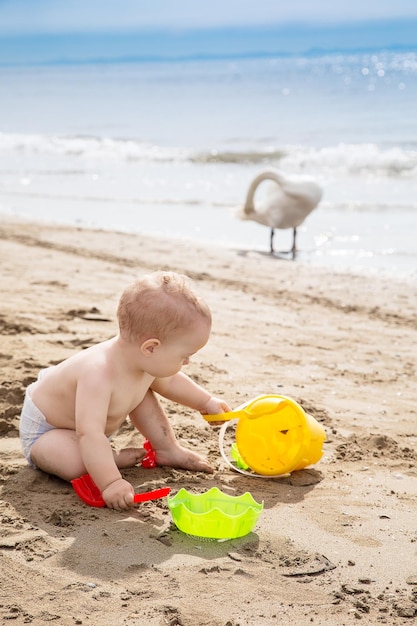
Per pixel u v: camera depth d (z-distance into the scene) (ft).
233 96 141.59
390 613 8.09
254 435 11.90
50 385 11.38
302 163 57.16
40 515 10.12
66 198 47.14
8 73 553.23
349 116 87.97
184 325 10.56
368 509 10.70
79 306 22.26
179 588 8.43
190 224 38.65
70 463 11.00
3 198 47.67
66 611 7.97
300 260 31.01
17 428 13.23
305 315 23.18
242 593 8.38
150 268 28.78
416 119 81.56
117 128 89.86
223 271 28.84
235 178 52.75
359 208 41.09
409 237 34.40
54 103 144.36
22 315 20.84
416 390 16.63
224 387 16.11
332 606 8.20
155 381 12.09
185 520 9.59
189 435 13.44
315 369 17.88
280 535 9.78
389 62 542.57
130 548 9.28
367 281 27.66
